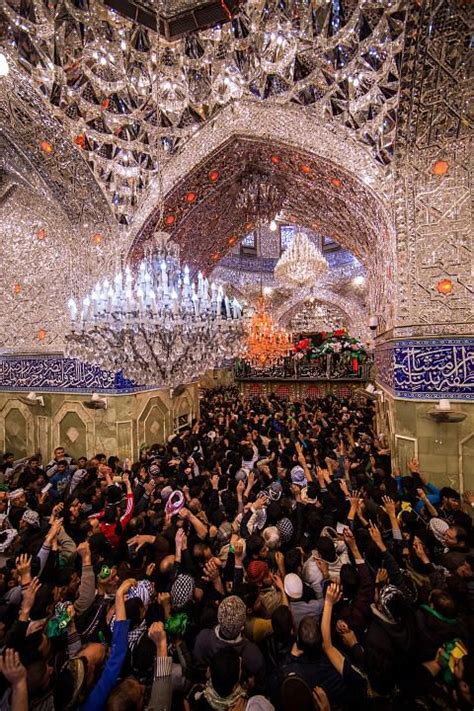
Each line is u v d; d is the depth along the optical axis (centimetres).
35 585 199
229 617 176
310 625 170
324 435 620
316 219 654
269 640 196
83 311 292
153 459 480
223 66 441
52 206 579
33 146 493
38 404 607
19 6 357
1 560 292
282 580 237
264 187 564
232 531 294
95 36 397
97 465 461
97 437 560
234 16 372
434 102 393
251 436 616
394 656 157
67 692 146
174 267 518
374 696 154
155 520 311
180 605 208
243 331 347
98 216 550
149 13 372
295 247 1055
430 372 421
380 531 297
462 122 399
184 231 616
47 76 412
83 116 454
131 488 379
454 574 208
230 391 1420
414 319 433
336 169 471
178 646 192
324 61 412
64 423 593
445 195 419
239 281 1573
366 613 204
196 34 406
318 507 331
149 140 498
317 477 423
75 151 482
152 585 224
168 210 543
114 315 278
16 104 442
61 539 289
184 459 475
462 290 411
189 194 539
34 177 541
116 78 437
